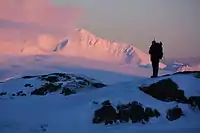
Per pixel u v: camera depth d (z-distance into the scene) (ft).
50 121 61.57
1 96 84.43
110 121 61.05
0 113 67.21
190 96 69.10
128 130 57.72
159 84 70.79
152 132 56.29
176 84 71.92
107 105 63.36
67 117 62.69
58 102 72.08
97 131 57.52
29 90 91.09
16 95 86.12
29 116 64.49
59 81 97.60
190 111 65.57
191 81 73.97
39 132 57.82
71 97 73.97
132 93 69.31
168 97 68.69
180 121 62.69
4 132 57.93
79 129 58.44
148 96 68.74
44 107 69.56
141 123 61.46
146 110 63.57
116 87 73.36
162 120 62.69
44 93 87.10
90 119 61.57
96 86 93.15
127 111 62.69
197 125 60.70
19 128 59.52
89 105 65.77
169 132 56.13
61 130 57.98
